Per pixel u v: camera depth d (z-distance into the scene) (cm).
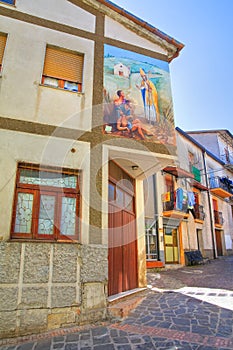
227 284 812
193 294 671
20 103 521
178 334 397
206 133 2388
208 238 1791
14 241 433
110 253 585
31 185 492
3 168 469
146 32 743
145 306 559
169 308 542
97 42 660
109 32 692
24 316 409
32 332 406
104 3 691
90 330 421
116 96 634
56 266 450
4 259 419
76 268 466
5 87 519
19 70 543
